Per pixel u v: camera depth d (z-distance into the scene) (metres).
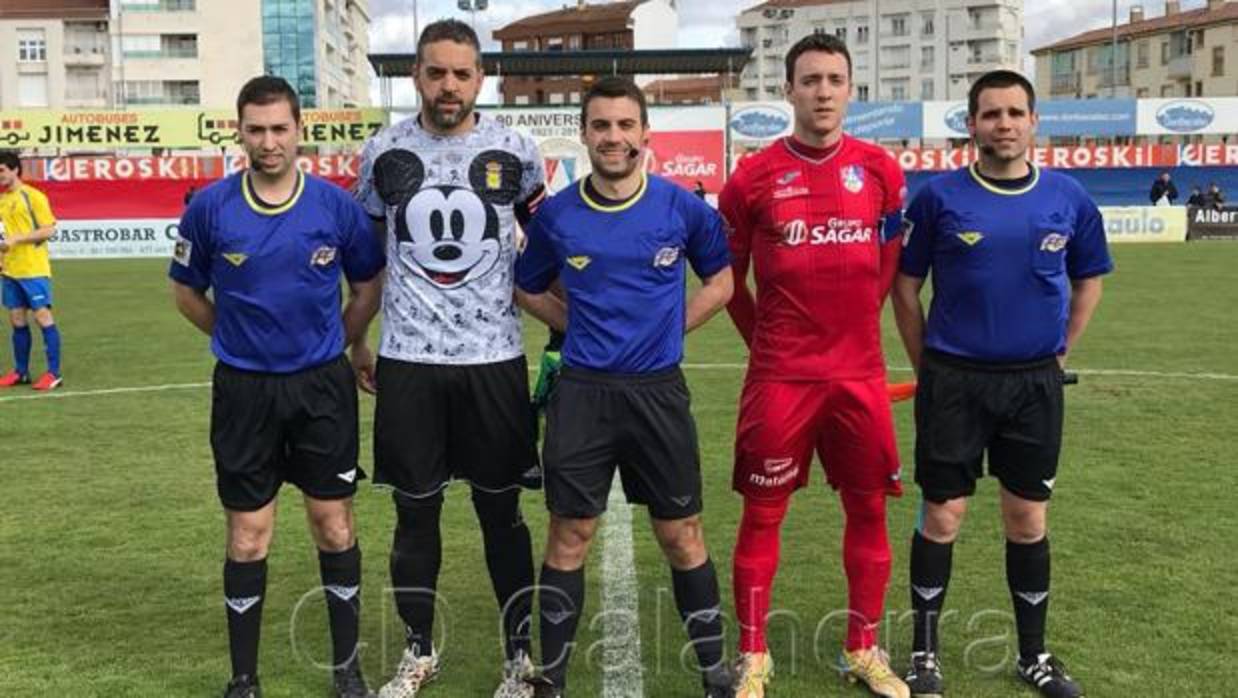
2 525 5.65
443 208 3.59
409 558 3.81
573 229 3.49
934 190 3.69
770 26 104.94
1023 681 3.82
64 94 73.38
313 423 3.61
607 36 82.94
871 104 33.50
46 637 4.21
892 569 4.92
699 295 3.70
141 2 71.69
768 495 3.77
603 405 3.51
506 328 3.71
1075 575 4.74
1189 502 5.85
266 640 4.22
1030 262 3.57
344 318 3.86
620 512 5.79
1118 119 34.69
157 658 4.03
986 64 97.00
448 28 3.54
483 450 3.76
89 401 9.08
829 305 3.62
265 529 3.68
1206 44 73.25
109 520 5.74
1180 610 4.35
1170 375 9.81
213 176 29.97
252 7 72.94
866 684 3.78
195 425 8.12
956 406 3.68
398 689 3.75
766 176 3.62
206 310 3.77
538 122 30.38
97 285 19.86
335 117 30.55
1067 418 8.05
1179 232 29.59
